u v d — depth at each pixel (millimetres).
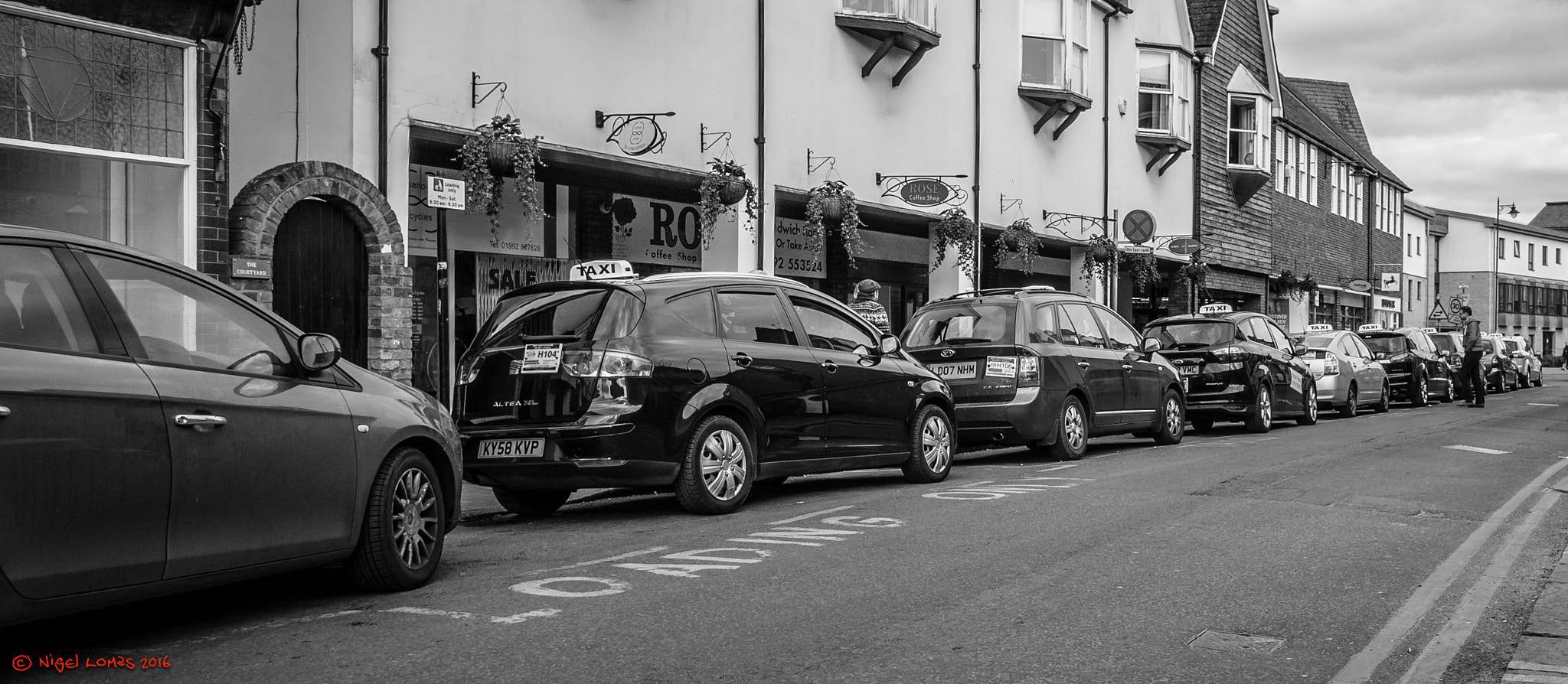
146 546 4703
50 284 4598
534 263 15516
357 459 5691
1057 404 12625
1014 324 12562
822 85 18141
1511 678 4594
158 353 4895
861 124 19062
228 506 5031
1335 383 21375
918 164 20469
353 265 11750
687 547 7277
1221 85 34125
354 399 5773
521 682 4465
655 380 8203
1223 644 5109
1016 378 12398
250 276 10492
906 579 6328
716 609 5621
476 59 12766
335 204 11516
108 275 4836
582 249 16016
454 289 14477
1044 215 24516
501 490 9016
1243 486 10258
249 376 5250
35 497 4320
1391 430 17734
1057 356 12734
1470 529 8211
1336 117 56750
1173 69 29578
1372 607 5844
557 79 13688
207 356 5121
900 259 22703
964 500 9375
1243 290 36219
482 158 12352
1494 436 16453
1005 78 23062
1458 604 5918
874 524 8156
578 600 5805
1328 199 44812
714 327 8805
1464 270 77438
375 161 11852
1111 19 27484
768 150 17078
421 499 6195
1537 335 83875
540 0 13445
